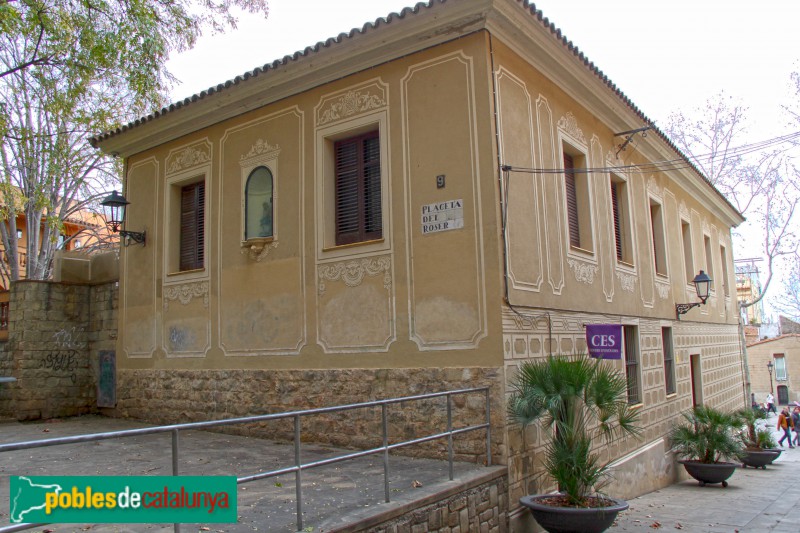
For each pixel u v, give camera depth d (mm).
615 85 11492
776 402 45312
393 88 9438
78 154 19672
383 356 9070
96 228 26156
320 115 10211
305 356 9906
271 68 10289
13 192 17797
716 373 18625
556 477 7656
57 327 13484
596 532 7215
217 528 5238
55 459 8453
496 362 8086
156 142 12766
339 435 9375
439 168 8859
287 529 5195
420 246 8891
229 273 11125
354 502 6102
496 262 8242
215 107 11430
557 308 9508
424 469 7762
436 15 8742
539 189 9516
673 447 14250
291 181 10445
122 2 11383
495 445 7984
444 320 8570
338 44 9570
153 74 11898
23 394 12820
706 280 15078
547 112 10125
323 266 9844
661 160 15125
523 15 8859
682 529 9031
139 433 4105
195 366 11484
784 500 11688
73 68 11797
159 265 12438
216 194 11555
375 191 9742
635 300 12836
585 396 7668
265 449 9219
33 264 20625
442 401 8453
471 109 8672
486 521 7371
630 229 13070
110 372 13195
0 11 10656
